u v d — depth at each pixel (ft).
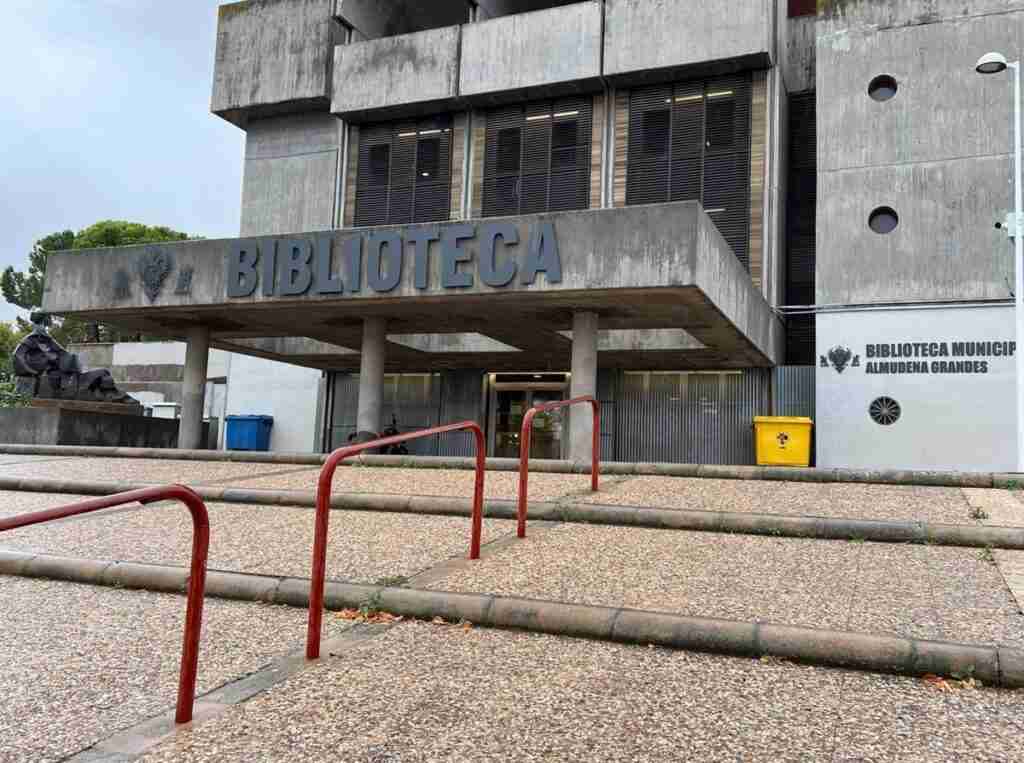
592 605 15.31
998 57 43.47
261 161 74.33
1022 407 40.45
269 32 72.74
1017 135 43.42
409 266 43.70
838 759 9.71
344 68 68.03
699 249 38.58
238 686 12.32
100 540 23.02
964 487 29.86
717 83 59.88
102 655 13.92
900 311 52.03
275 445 76.02
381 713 11.19
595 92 62.90
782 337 62.23
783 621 14.47
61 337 185.78
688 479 33.19
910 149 53.16
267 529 24.43
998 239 50.65
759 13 56.08
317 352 66.54
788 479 32.50
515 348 60.54
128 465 42.65
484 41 63.87
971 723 10.78
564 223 40.52
